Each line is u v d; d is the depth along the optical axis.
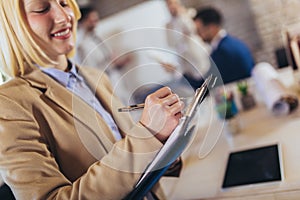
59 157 0.62
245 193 0.83
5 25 0.63
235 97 1.53
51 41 0.62
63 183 0.56
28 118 0.60
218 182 0.93
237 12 2.12
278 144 1.03
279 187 0.81
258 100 1.55
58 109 0.64
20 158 0.55
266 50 2.13
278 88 1.38
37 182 0.54
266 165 0.92
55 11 0.60
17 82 0.65
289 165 0.89
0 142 0.56
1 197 0.99
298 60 1.35
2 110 0.59
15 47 0.64
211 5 2.14
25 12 0.58
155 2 2.21
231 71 2.00
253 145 1.10
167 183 1.01
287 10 2.01
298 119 1.19
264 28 2.11
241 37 2.15
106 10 2.25
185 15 2.18
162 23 2.24
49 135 0.63
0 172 0.57
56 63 0.68
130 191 0.51
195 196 0.90
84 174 0.59
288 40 1.37
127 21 2.24
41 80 0.66
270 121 1.27
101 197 0.51
